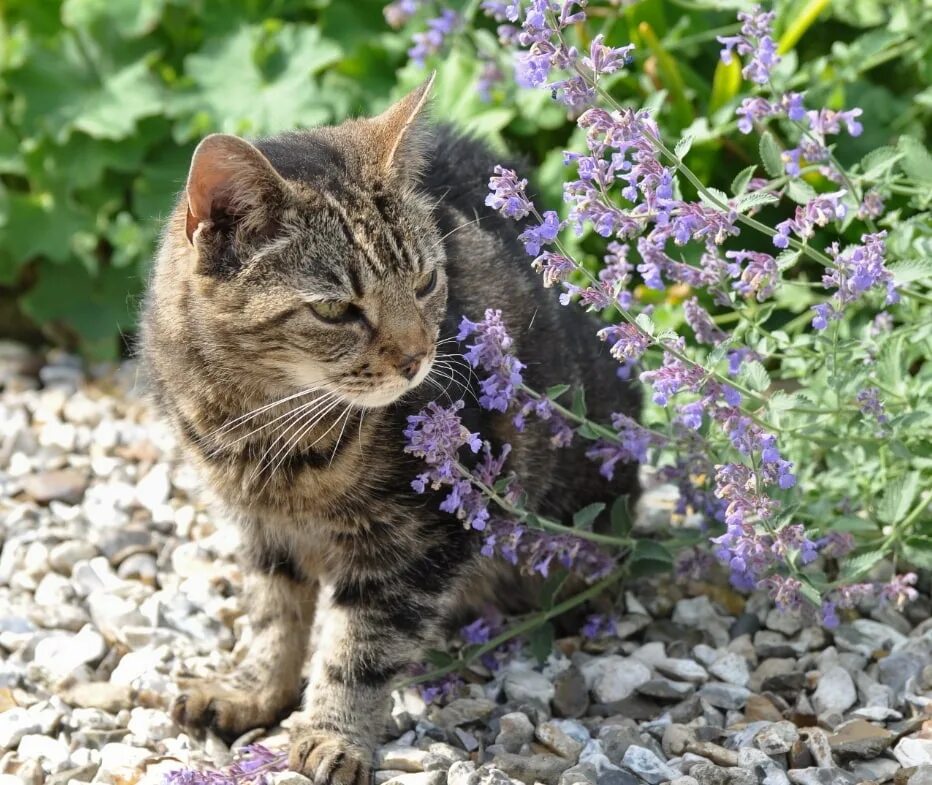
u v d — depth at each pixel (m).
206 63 1.48
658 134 1.00
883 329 1.10
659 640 1.11
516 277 1.09
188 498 1.28
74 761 1.00
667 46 1.34
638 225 0.98
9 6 1.55
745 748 0.98
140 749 1.01
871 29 1.38
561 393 1.03
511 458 1.05
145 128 1.49
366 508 1.01
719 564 1.16
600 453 1.07
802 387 1.20
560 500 1.12
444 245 1.06
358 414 0.99
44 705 1.04
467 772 0.96
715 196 1.00
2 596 1.17
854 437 1.06
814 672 1.05
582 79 0.98
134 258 1.47
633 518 1.16
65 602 1.16
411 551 1.02
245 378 0.99
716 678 1.06
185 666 1.09
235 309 0.97
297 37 1.46
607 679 1.06
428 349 0.98
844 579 1.02
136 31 1.50
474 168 1.15
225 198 0.96
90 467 1.33
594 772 0.97
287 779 0.96
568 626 1.13
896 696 1.03
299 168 0.99
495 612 1.13
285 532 1.04
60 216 1.49
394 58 1.46
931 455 1.08
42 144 1.49
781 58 1.20
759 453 1.01
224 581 1.17
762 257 0.98
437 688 1.04
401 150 1.02
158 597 1.15
